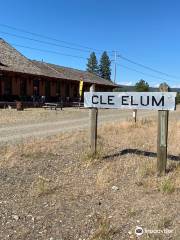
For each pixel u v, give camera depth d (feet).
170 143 32.71
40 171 21.71
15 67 103.50
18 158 24.91
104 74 281.95
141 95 22.25
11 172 21.30
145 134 39.63
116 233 13.61
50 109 91.86
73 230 13.85
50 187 18.51
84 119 63.62
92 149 25.58
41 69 121.60
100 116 73.51
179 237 13.32
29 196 17.29
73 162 24.17
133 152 27.86
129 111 97.60
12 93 103.65
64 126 49.80
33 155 25.84
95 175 21.04
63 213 15.38
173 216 15.08
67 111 86.28
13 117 62.69
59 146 30.14
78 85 138.92
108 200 16.98
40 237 13.30
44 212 15.47
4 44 112.88
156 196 17.49
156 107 21.57
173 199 17.06
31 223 14.42
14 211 15.51
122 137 36.78
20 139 34.65
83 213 15.39
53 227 14.10
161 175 20.81
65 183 19.42
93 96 24.54
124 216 15.11
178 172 21.21
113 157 25.79
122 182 19.75
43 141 32.86
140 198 17.24
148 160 24.40
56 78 119.34
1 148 28.19
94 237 13.16
